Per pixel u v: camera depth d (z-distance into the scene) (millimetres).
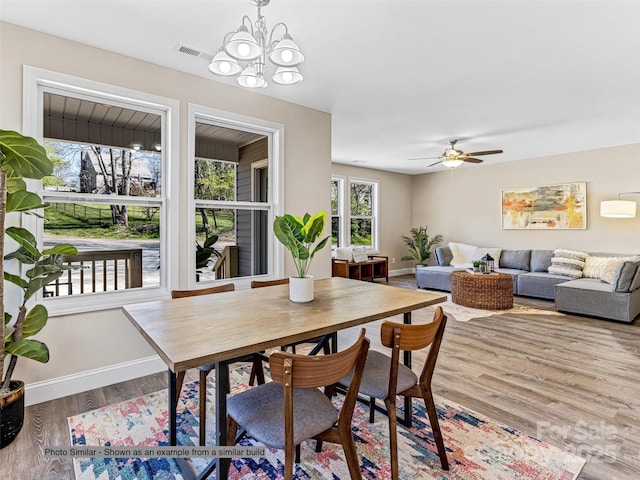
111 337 2562
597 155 5648
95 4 1986
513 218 6672
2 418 1808
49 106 2395
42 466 1688
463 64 2750
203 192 3098
